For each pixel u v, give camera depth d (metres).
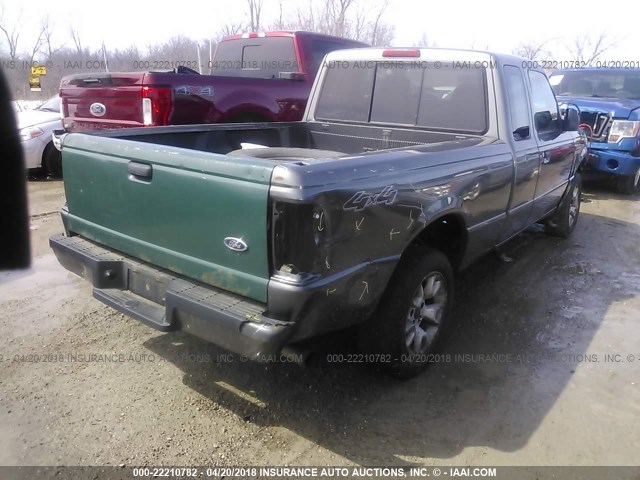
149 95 5.93
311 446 2.81
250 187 2.44
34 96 17.03
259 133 4.79
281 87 7.11
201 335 2.65
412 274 3.17
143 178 2.90
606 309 4.57
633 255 5.99
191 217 2.71
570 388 3.40
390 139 4.66
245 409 3.09
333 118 5.04
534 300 4.72
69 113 6.99
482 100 4.14
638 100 9.02
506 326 4.22
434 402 3.22
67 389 3.21
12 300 4.36
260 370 3.48
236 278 2.59
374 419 3.04
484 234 3.94
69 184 3.46
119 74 6.14
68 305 4.30
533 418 3.10
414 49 4.44
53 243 3.49
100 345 3.72
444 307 3.62
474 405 3.20
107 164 3.11
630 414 3.16
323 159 2.63
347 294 2.67
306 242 2.42
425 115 4.45
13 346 3.66
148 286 3.02
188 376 3.39
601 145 8.54
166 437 2.84
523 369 3.60
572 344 3.96
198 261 2.75
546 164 4.88
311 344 2.78
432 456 2.77
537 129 4.80
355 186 2.60
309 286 2.43
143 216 2.97
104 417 2.97
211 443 2.81
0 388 3.19
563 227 6.35
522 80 4.51
